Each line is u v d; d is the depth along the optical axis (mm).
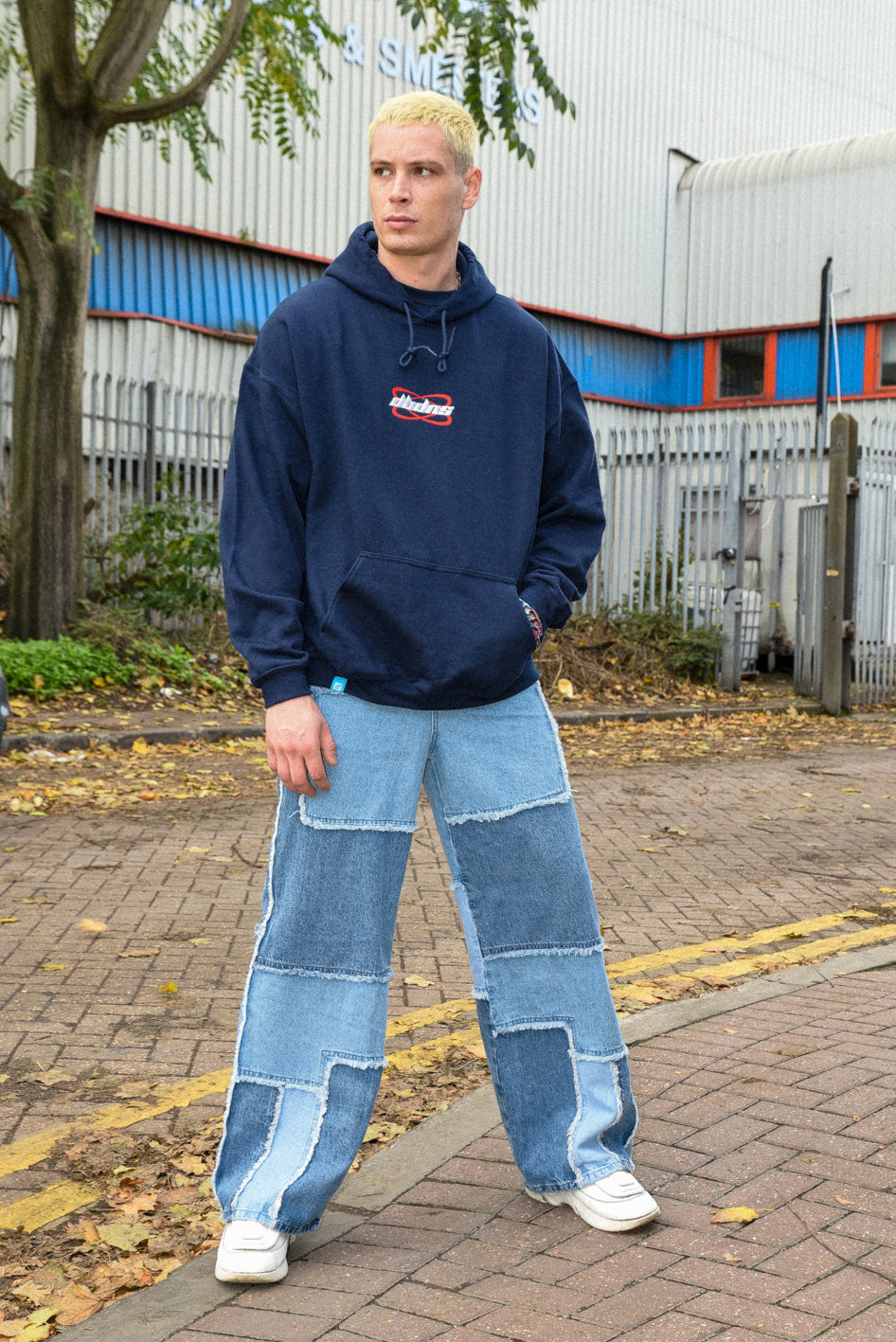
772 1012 3832
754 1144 2844
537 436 2428
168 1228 2611
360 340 2320
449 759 2408
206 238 16094
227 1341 2123
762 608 16781
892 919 5375
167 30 13422
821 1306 2178
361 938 2371
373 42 17422
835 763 10016
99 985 4234
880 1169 2709
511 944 2463
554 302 19422
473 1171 2766
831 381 19672
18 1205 2699
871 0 24656
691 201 20859
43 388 11023
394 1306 2217
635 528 14695
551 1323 2141
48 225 10898
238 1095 2387
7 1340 2180
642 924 5230
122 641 11555
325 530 2336
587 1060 2494
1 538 11875
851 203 19422
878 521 13922
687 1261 2342
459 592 2318
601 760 9883
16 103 14031
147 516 12078
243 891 5527
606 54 19812
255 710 11227
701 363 20891
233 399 13195
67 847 6234
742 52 22062
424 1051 3604
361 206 17578
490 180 18484
